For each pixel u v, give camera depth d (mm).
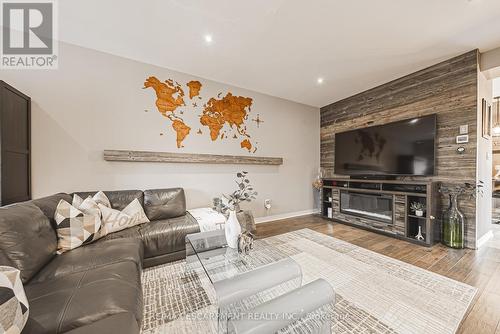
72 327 888
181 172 3264
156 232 2201
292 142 4539
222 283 1278
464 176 2732
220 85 3635
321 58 2889
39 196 2404
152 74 3051
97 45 2602
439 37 2422
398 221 3121
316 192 4910
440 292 1736
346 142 4250
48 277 1296
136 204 2492
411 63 3018
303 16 2092
